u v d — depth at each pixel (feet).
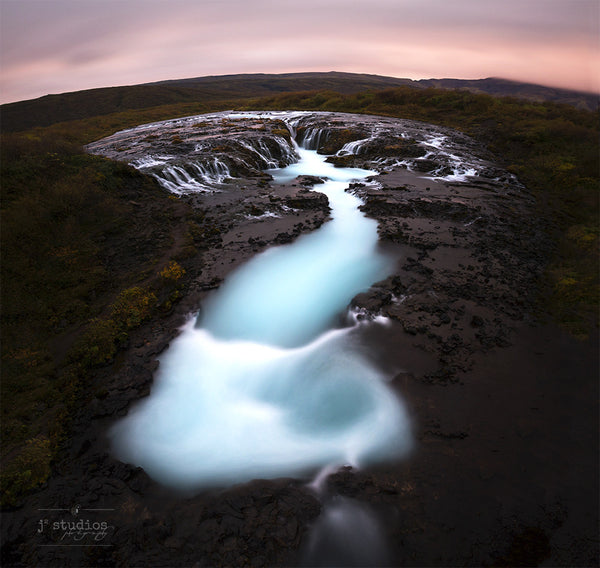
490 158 109.50
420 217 67.92
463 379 34.65
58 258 51.80
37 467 27.37
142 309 44.57
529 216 70.54
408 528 23.71
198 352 39.88
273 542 23.02
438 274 50.26
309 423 32.07
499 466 27.22
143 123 195.93
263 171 104.63
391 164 104.53
